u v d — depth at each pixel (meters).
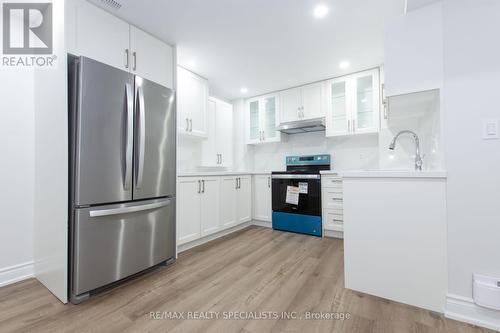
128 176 1.76
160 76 2.24
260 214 3.61
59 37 1.60
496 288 1.22
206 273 1.96
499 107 1.27
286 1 1.78
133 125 1.81
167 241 2.12
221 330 1.25
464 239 1.33
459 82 1.36
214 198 2.91
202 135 3.10
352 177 1.65
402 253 1.49
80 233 1.52
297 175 3.21
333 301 1.52
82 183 1.53
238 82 3.39
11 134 1.85
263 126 3.89
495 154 1.27
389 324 1.29
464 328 1.25
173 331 1.24
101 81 1.62
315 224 3.06
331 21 2.02
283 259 2.26
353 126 3.08
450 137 1.38
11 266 1.83
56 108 1.62
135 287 1.73
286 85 3.51
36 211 1.91
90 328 1.27
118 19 1.91
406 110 2.05
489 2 1.30
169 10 1.86
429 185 1.41
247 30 2.15
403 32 1.53
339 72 3.08
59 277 1.56
